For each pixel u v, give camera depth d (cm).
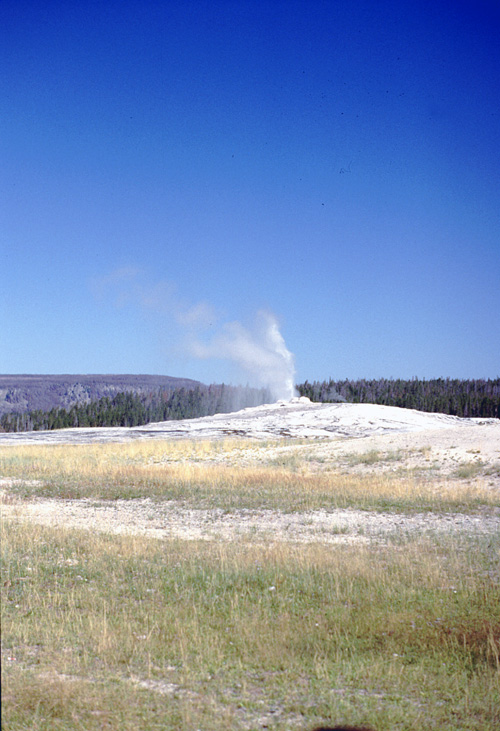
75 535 1409
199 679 664
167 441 4797
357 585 1012
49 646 743
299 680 674
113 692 621
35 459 3616
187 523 1694
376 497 2064
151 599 955
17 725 552
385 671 699
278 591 989
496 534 1466
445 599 945
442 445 3080
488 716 600
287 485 2416
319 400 12988
